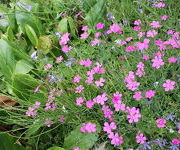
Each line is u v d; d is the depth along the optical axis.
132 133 0.33
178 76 0.35
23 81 0.41
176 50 0.38
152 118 0.32
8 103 0.42
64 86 0.40
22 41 0.50
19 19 0.50
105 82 0.38
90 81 0.36
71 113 0.36
